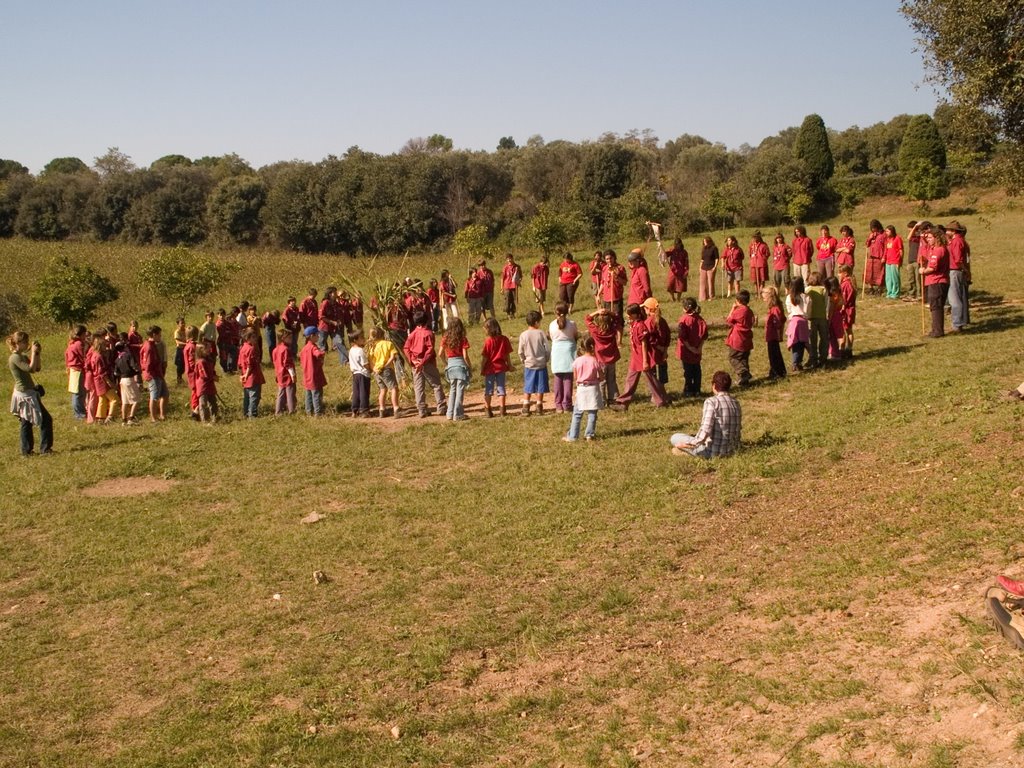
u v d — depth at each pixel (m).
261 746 6.22
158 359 17.39
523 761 5.77
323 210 73.25
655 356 14.21
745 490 9.66
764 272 24.56
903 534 7.79
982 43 11.64
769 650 6.46
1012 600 5.97
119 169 91.88
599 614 7.52
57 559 10.11
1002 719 5.02
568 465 11.45
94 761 6.33
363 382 16.03
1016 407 10.49
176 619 8.40
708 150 73.62
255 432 15.25
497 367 14.59
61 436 16.44
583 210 60.81
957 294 16.56
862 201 56.00
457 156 74.56
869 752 5.07
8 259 62.44
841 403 12.46
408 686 6.86
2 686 7.48
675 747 5.61
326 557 9.46
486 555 9.02
